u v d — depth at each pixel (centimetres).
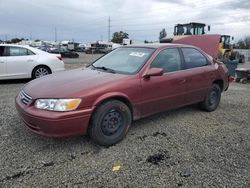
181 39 1781
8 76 915
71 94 364
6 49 919
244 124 525
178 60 514
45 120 352
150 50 486
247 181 318
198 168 345
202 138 445
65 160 357
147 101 446
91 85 389
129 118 424
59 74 465
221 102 707
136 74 436
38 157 362
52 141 411
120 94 404
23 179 311
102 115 387
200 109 604
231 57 2131
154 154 381
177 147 406
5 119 502
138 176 323
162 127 491
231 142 433
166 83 473
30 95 384
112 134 406
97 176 321
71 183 306
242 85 1094
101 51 5281
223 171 339
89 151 384
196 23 2172
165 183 310
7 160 351
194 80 532
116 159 363
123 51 518
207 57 591
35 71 957
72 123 360
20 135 429
